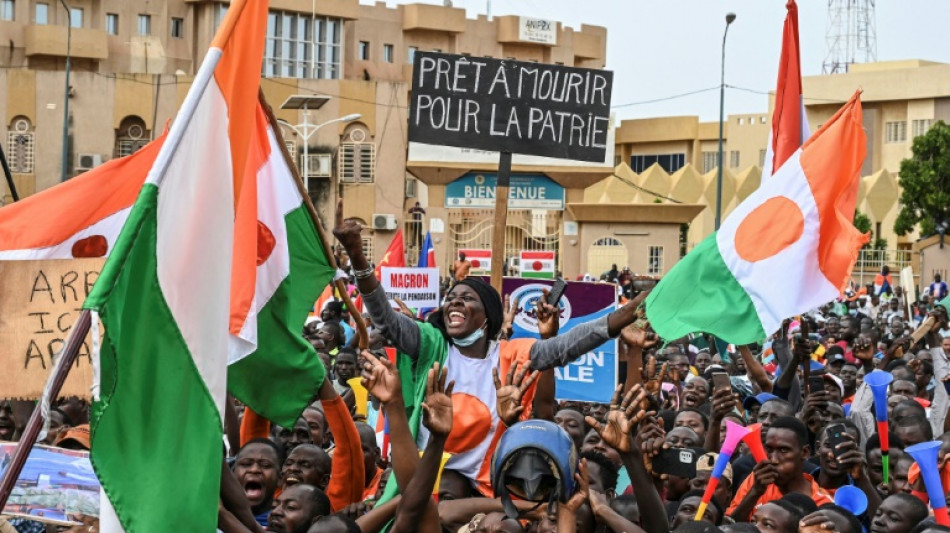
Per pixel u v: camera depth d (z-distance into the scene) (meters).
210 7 58.91
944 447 8.95
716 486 7.82
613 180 69.75
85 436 8.00
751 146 81.56
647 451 7.46
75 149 50.75
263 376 7.96
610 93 11.54
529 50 66.12
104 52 55.69
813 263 9.04
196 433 5.55
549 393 7.73
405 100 52.25
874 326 20.50
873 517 8.05
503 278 11.67
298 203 8.32
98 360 5.02
